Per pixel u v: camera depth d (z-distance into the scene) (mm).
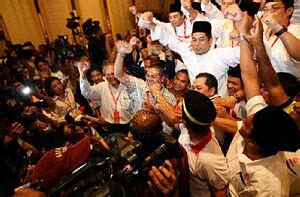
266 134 933
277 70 1896
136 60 3754
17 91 2453
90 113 3398
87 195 866
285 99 1237
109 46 4629
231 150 1262
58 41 5230
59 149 1011
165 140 1000
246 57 1342
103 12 7535
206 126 1090
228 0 2791
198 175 1208
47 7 6492
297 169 1117
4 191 747
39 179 932
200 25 2188
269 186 979
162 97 1667
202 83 1690
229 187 1199
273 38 1904
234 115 1822
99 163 912
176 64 3057
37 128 2088
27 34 6270
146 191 943
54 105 2824
